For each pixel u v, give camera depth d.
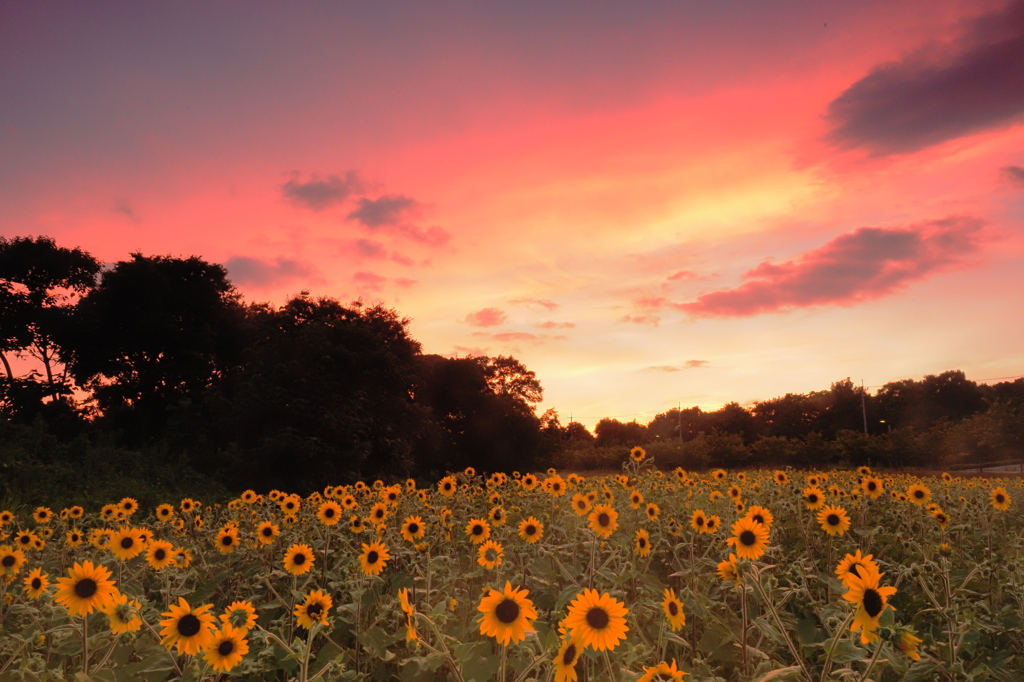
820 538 5.40
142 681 3.21
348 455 27.12
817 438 45.88
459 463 47.06
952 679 2.93
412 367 33.91
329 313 34.31
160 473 22.27
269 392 26.58
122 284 34.56
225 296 38.34
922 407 87.88
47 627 3.66
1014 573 3.76
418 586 4.19
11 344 34.34
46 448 20.91
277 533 5.36
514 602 2.46
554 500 6.24
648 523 5.21
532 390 50.09
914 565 3.74
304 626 3.27
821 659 3.22
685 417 102.69
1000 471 35.00
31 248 35.94
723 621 3.65
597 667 3.01
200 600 4.79
